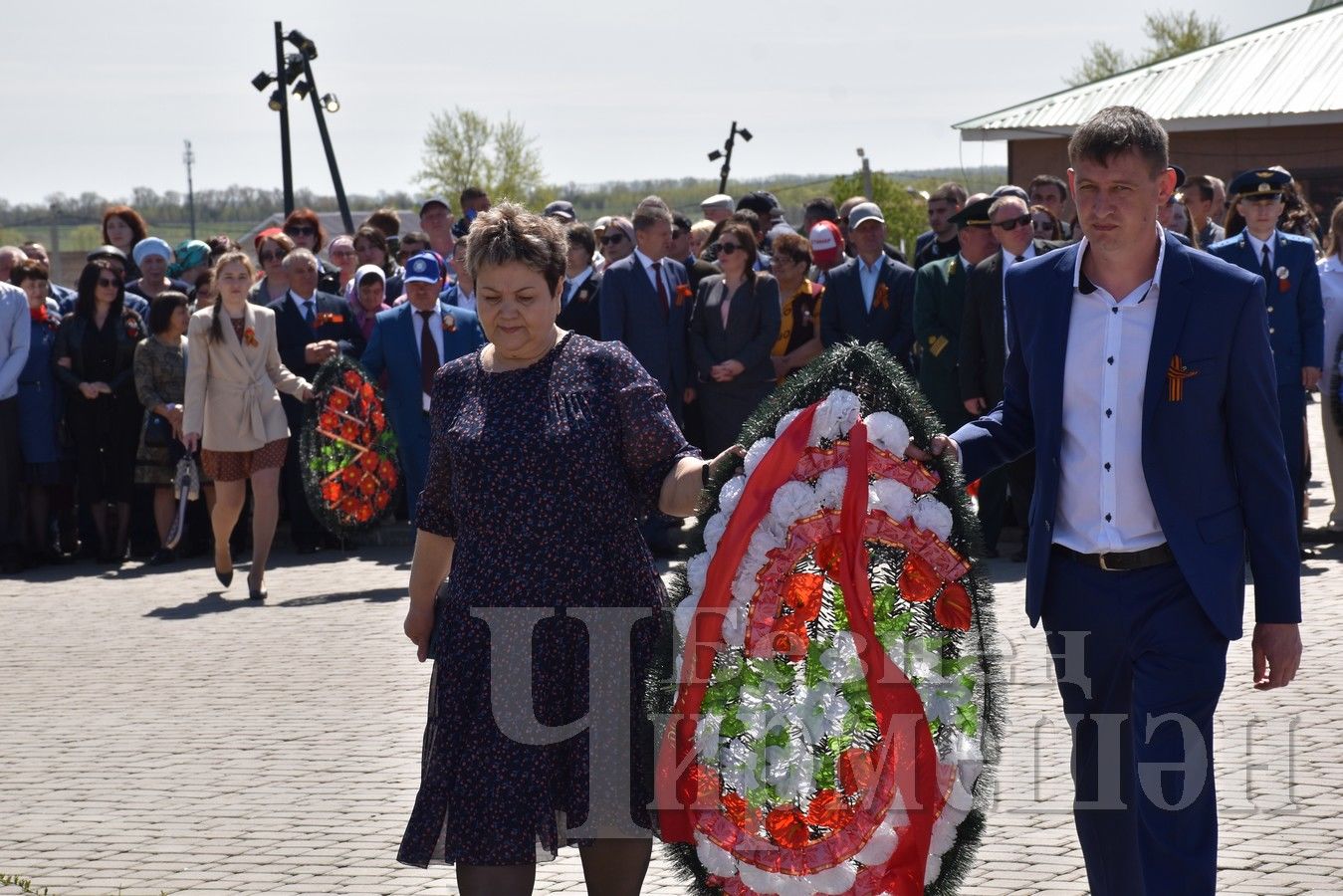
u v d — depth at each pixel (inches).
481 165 2386.8
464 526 163.9
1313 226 517.3
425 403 426.9
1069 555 165.8
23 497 484.7
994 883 191.3
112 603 411.8
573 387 163.2
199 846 216.4
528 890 159.3
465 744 160.6
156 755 263.3
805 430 164.2
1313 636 309.3
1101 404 162.7
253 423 402.3
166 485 476.1
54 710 297.3
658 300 442.9
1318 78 942.4
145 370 472.1
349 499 429.4
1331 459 420.5
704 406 441.7
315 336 488.4
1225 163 965.8
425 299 426.0
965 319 390.9
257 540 406.3
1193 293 159.8
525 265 161.3
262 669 324.2
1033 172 1018.7
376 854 210.4
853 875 160.1
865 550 160.9
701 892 163.6
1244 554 167.0
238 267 403.9
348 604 393.7
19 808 236.7
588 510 161.2
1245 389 159.5
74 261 1672.0
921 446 166.4
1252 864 193.5
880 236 444.5
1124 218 158.1
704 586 163.3
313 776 247.4
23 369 482.0
